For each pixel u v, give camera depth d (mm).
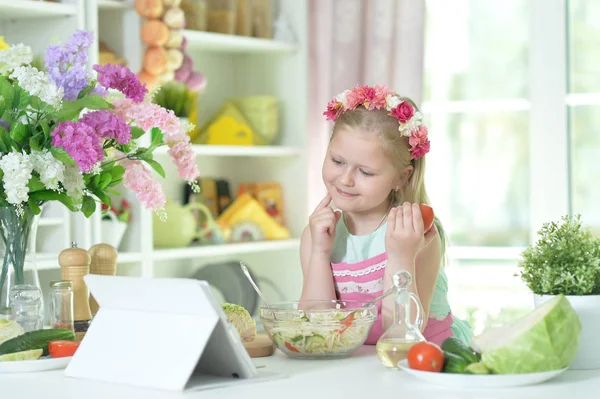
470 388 1263
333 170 1838
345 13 3686
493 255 3766
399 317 1440
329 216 1847
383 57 3652
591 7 3637
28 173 1573
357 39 3682
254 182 3959
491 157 3781
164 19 3246
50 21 3072
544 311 1288
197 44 3600
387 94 1824
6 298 1641
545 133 3688
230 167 4016
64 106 1643
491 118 3781
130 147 1774
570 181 3688
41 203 1705
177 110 3422
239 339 1340
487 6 3783
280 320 1533
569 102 3680
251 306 3721
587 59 3648
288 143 3859
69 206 1678
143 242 3248
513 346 1266
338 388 1283
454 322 2018
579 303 1378
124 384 1349
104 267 1778
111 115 1665
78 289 1689
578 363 1386
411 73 3623
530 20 3699
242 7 3676
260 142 3768
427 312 1809
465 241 3828
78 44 1703
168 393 1278
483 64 3791
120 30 3295
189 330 1314
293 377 1378
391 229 1685
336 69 3699
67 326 1611
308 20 3818
